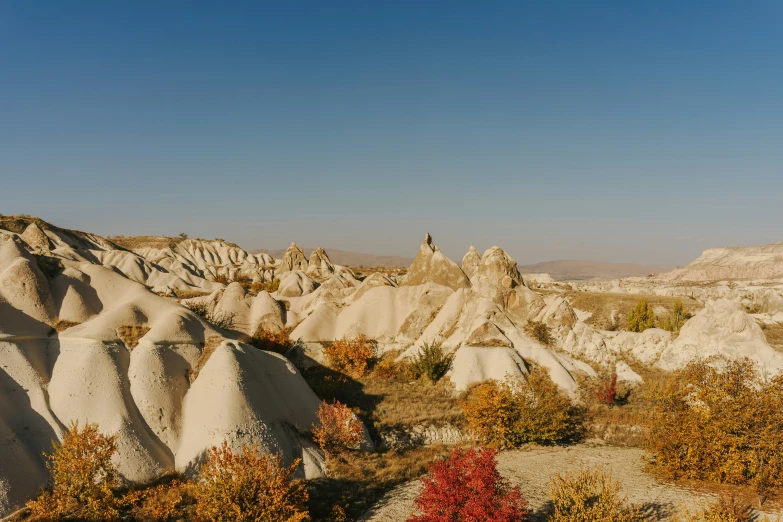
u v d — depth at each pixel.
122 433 23.12
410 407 33.50
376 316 47.72
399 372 41.09
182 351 28.52
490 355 38.25
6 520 18.73
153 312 30.70
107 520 19.19
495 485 18.89
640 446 31.38
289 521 18.12
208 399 25.47
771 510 21.12
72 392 24.28
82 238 99.62
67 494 20.09
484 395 31.42
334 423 27.53
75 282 30.94
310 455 25.56
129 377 26.09
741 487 23.62
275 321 49.53
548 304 44.91
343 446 27.12
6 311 26.61
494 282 52.47
